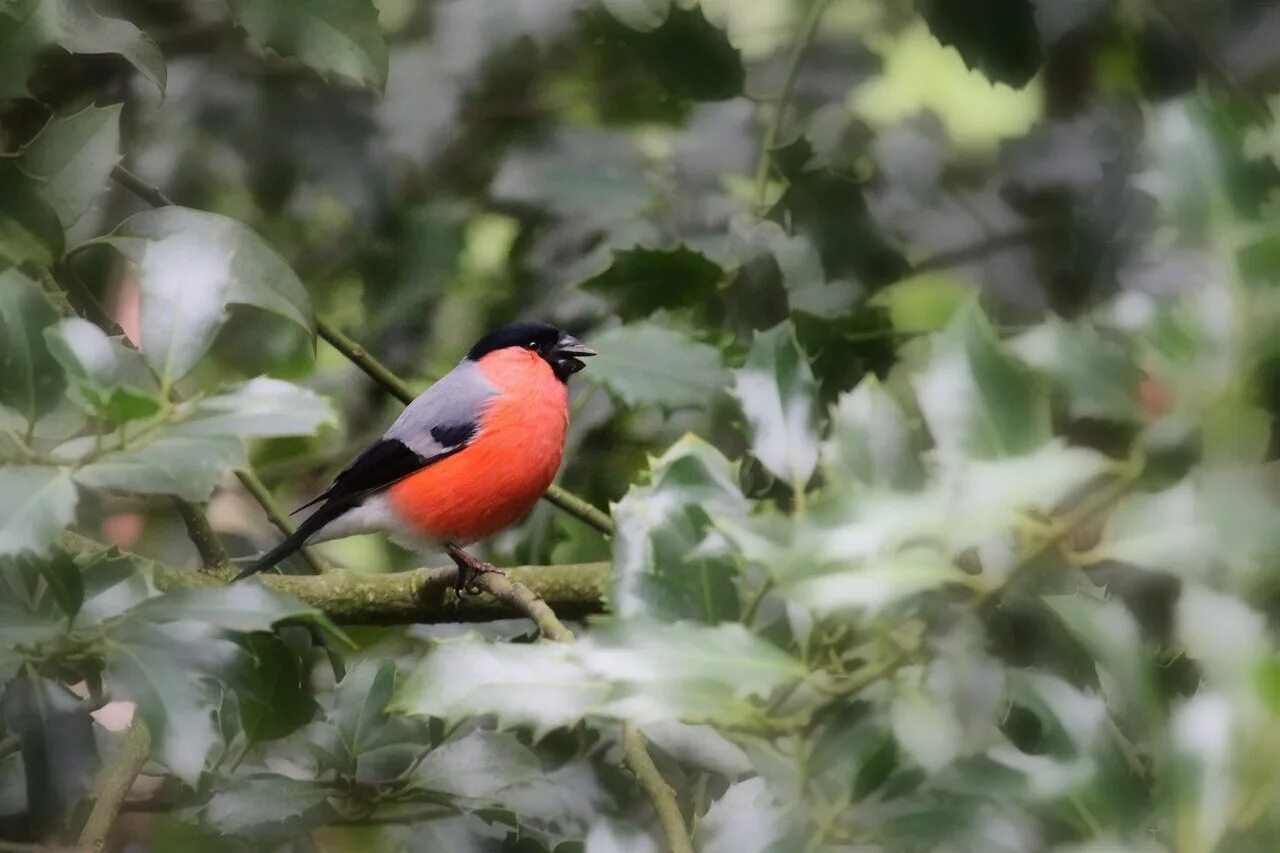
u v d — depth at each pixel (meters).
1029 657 4.55
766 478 7.04
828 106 9.15
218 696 5.13
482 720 6.34
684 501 4.78
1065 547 3.69
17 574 4.96
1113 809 3.53
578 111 9.69
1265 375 3.56
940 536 3.56
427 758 5.81
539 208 8.82
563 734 6.65
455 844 5.91
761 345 5.06
